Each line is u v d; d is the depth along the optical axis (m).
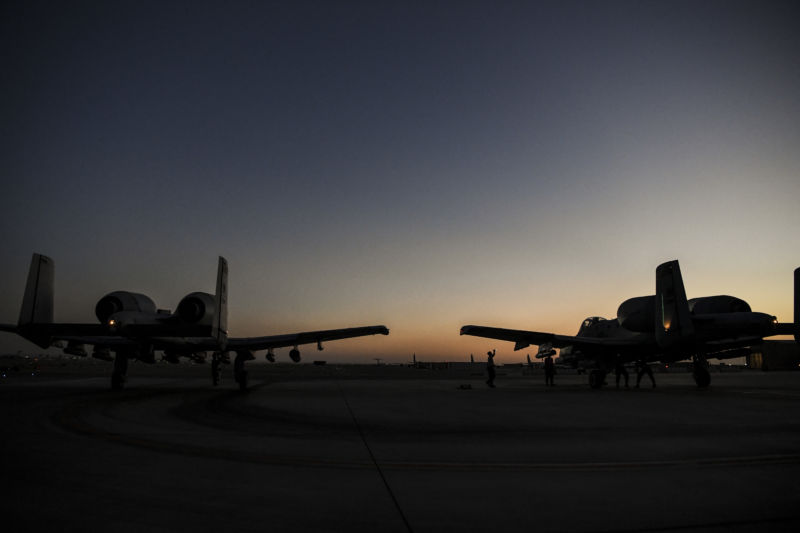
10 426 8.91
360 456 6.38
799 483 4.98
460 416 10.95
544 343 22.64
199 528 3.67
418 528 3.69
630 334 22.38
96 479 5.07
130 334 15.14
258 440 7.58
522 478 5.20
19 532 3.56
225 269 15.73
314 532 3.60
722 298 20.27
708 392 18.83
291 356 19.97
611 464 5.90
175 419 10.11
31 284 14.77
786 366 60.12
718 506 4.22
